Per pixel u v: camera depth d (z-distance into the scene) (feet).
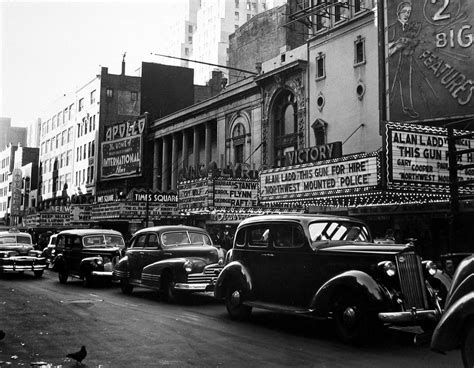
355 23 75.66
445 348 18.06
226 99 106.11
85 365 22.89
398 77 65.82
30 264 73.51
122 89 188.03
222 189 77.51
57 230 148.15
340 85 77.71
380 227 68.28
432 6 64.34
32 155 306.96
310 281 30.45
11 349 26.27
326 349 26.27
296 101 87.45
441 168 48.57
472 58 60.80
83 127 200.13
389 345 27.27
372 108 71.67
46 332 31.04
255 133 97.09
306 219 31.91
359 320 26.53
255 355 24.86
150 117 159.84
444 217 59.57
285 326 33.22
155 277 46.78
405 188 46.93
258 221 35.04
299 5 90.94
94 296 50.93
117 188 159.43
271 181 64.69
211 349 26.23
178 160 135.74
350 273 26.94
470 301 17.24
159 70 169.37
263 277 33.94
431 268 26.89
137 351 25.76
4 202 332.80
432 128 48.37
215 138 119.24
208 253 46.75
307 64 84.64
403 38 66.03
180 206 85.71
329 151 61.21
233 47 125.49
